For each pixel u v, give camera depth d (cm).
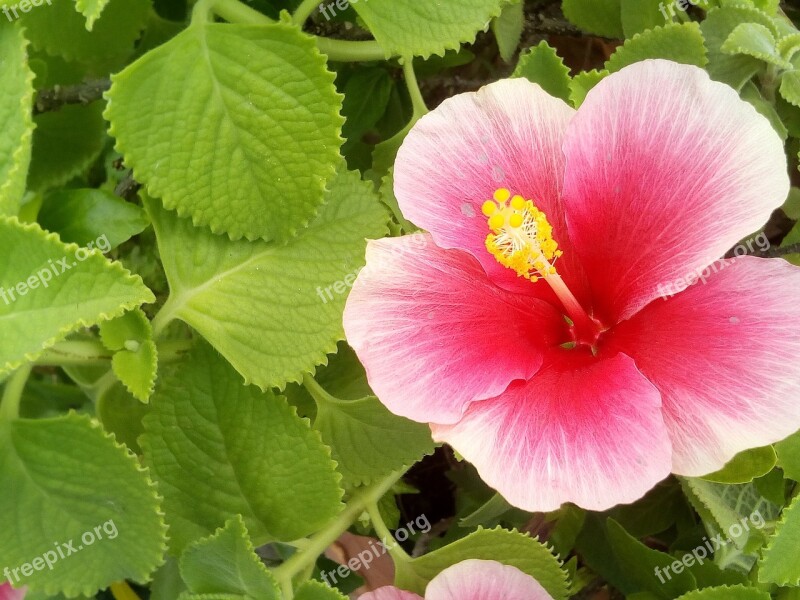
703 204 29
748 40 34
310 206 32
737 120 29
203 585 32
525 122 31
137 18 36
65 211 35
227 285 33
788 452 32
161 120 31
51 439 32
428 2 33
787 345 28
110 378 35
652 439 27
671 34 34
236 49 31
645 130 29
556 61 34
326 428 34
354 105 39
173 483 33
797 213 37
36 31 35
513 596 31
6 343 29
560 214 31
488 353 30
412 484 42
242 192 32
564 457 28
